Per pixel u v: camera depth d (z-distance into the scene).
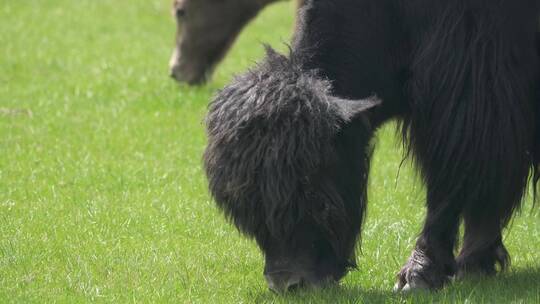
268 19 33.25
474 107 11.17
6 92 23.34
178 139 19.47
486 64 11.24
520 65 11.42
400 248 13.33
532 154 11.98
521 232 13.96
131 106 22.20
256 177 9.84
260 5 24.44
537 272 12.18
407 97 11.52
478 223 11.60
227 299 11.28
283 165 9.78
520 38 11.42
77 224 14.20
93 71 25.88
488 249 12.21
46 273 12.24
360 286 11.62
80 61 27.08
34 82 24.53
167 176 16.95
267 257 10.24
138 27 32.28
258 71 10.34
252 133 9.88
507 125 11.20
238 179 9.86
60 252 13.02
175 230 14.11
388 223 14.36
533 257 12.96
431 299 10.89
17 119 20.81
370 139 10.94
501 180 11.28
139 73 25.78
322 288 10.27
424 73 11.27
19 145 18.73
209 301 11.19
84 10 34.56
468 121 11.16
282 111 9.89
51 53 28.00
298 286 10.24
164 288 11.66
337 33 10.92
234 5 24.22
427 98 11.30
